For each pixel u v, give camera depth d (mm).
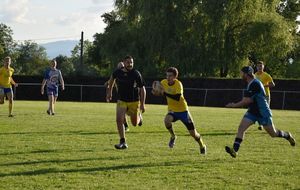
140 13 42500
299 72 60500
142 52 43344
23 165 8469
